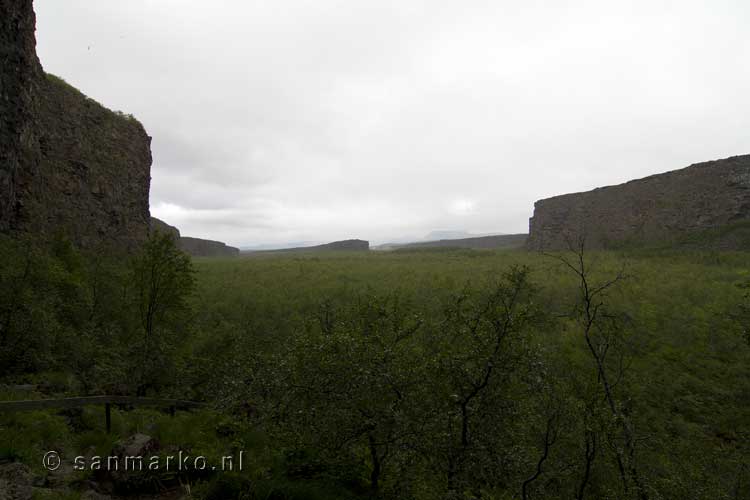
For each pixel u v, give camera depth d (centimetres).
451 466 500
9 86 1410
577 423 589
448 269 3075
